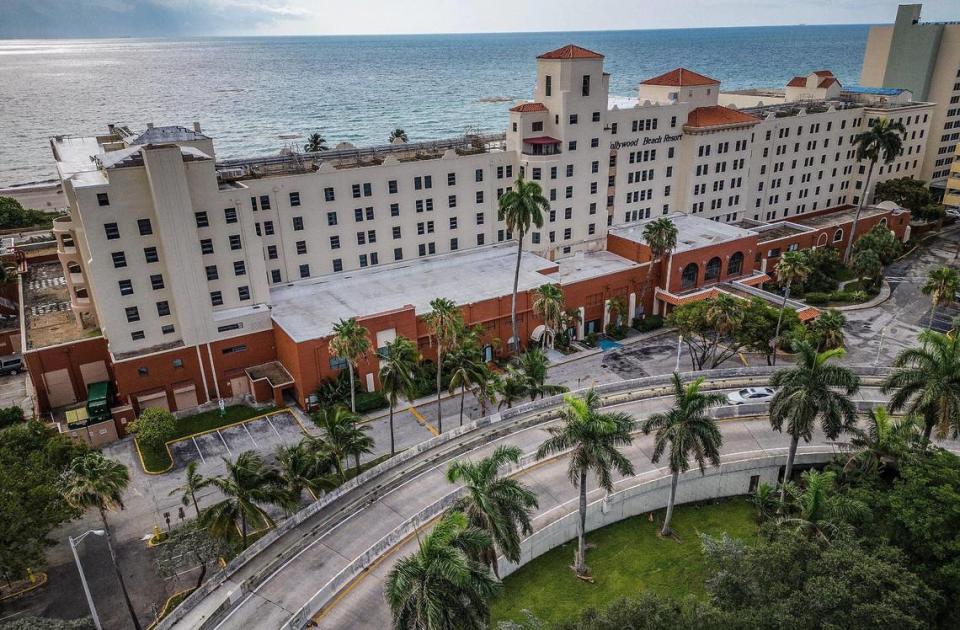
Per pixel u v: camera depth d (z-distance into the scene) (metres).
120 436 60.25
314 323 65.38
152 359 61.47
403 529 42.81
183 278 60.75
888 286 94.94
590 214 88.19
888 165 117.88
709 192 97.25
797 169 107.62
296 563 41.12
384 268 78.50
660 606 29.61
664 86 94.88
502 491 33.66
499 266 80.62
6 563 38.47
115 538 47.56
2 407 65.69
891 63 129.75
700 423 41.88
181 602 38.88
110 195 56.91
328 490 49.12
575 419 39.31
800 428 43.12
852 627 28.75
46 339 64.69
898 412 56.34
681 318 68.44
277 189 69.25
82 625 37.41
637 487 47.94
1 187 188.38
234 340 64.94
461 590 27.09
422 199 78.38
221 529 39.50
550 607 40.72
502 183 83.62
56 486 41.03
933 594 32.16
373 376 66.31
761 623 29.22
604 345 79.06
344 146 83.69
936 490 37.69
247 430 60.91
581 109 81.62
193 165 59.81
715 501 51.34
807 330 68.00
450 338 58.47
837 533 35.97
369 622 36.59
